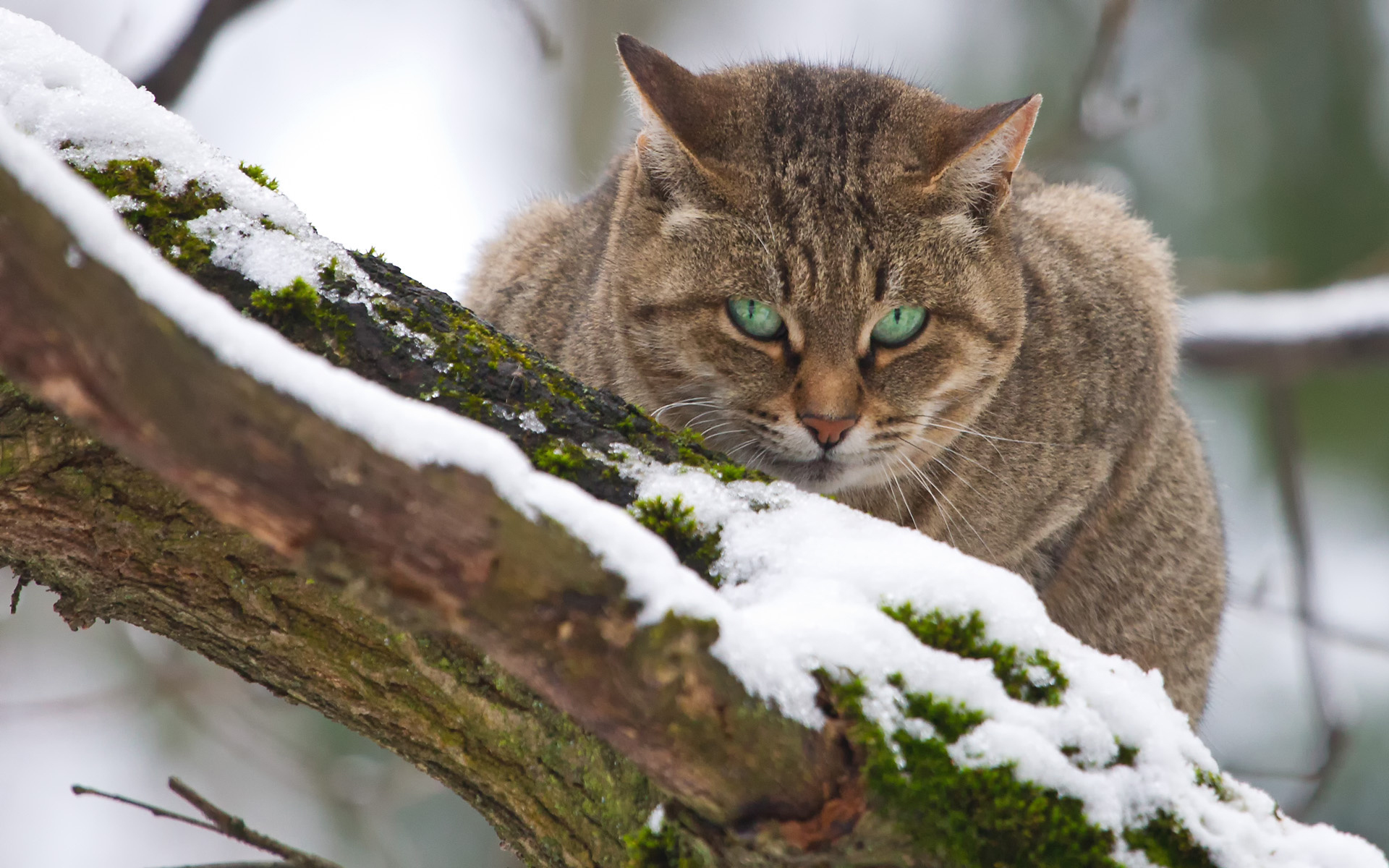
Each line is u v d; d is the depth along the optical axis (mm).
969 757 3998
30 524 4871
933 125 7430
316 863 5305
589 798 4688
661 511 4656
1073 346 8375
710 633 3721
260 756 12625
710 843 4055
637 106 7637
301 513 3457
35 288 3049
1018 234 8555
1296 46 14414
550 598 3639
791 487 4902
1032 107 7125
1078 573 8844
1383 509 14688
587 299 8172
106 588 5125
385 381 4695
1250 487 14969
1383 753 12883
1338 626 11883
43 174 3082
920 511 7793
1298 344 12227
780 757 3848
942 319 7250
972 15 15891
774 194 7055
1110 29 11914
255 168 5227
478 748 4895
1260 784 12984
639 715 3742
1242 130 14641
